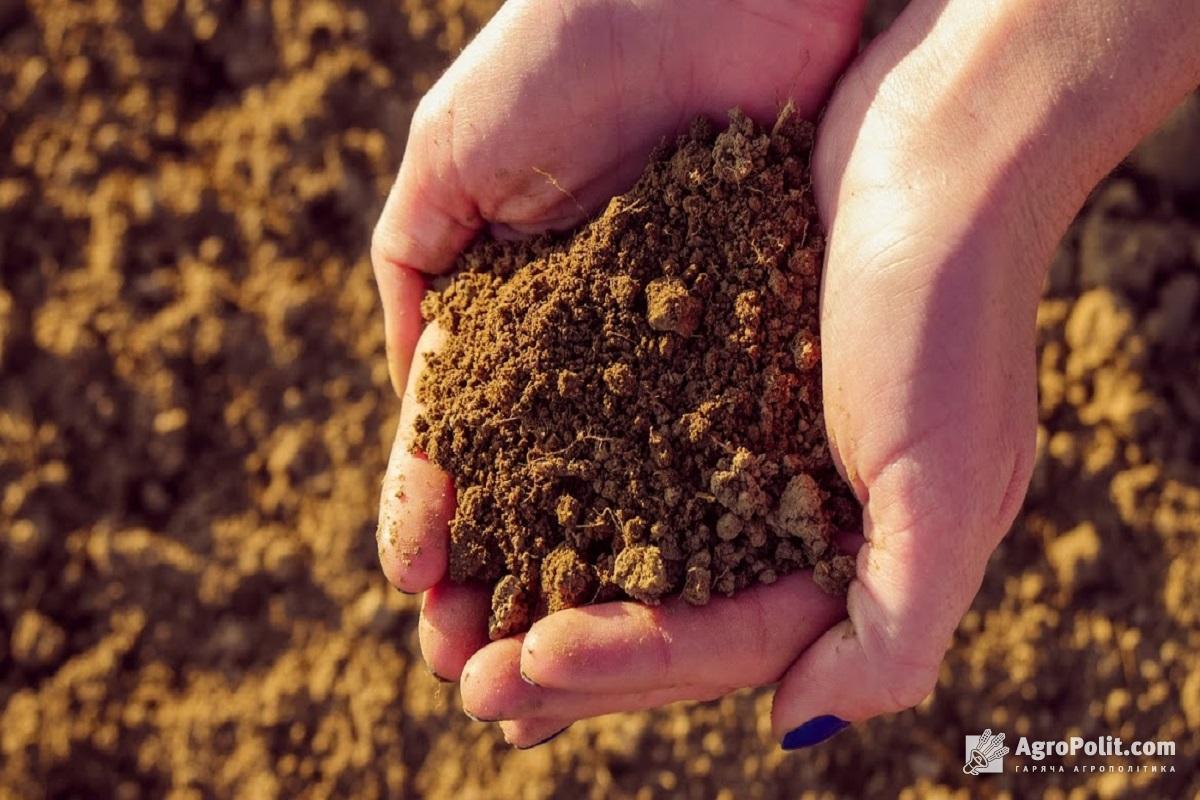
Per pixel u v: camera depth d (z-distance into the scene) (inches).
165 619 20.6
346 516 21.0
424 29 22.8
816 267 15.5
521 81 16.1
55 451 20.9
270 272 21.9
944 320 14.4
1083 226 21.8
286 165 22.2
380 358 21.7
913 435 14.4
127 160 22.2
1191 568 20.4
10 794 19.9
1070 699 20.3
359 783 20.2
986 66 15.1
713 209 15.7
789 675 15.2
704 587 14.9
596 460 15.4
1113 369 21.2
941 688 20.1
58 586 20.6
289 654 20.6
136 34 22.5
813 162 16.0
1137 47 14.8
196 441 21.3
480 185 16.5
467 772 20.2
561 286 15.7
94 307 21.5
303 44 22.6
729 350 15.5
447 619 15.6
